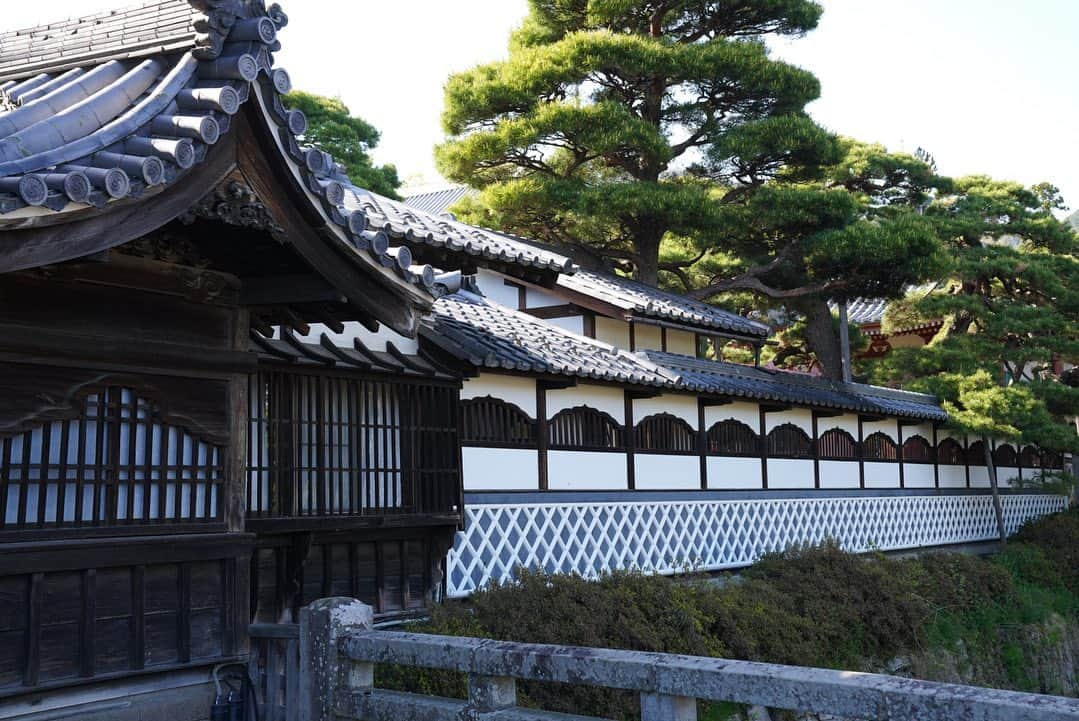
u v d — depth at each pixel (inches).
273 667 268.1
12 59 281.7
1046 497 1126.4
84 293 242.1
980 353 965.2
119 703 241.9
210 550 261.6
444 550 412.5
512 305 730.2
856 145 1093.1
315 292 263.6
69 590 235.3
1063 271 1068.5
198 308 266.1
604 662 193.6
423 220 543.5
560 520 512.1
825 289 935.7
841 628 553.9
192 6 221.6
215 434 268.2
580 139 794.2
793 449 741.9
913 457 904.3
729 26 949.2
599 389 557.6
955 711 149.9
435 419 414.0
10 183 183.2
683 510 606.2
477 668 214.7
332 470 362.3
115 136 208.4
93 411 245.1
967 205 1090.1
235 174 228.2
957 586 705.0
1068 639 761.0
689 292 967.0
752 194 918.4
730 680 175.8
